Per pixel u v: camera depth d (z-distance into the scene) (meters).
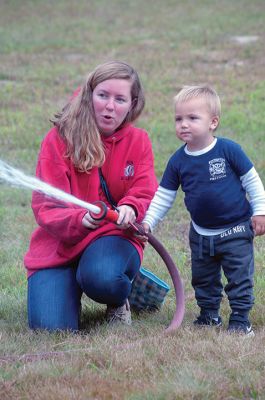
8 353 4.84
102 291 5.21
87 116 5.24
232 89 14.23
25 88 14.87
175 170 5.25
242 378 4.29
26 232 7.91
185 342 4.85
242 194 5.19
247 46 17.83
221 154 5.13
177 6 24.34
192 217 5.25
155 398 4.10
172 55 17.39
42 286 5.36
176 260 6.96
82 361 4.61
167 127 11.80
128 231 5.30
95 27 21.56
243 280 5.18
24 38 20.19
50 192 4.70
